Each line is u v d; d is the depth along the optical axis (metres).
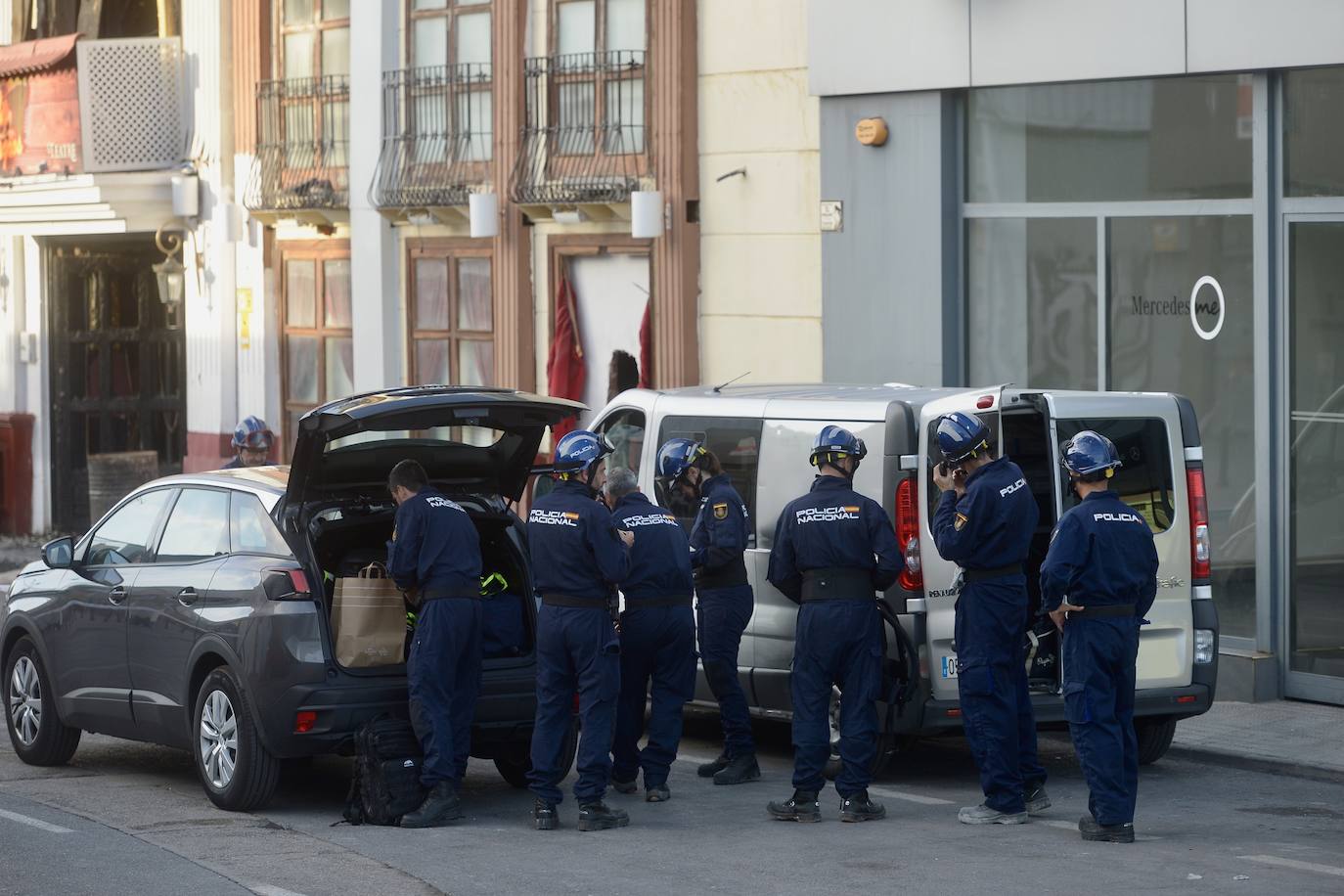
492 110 21.97
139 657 12.27
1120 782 10.41
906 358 18.05
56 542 13.23
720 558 12.09
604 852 10.30
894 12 17.73
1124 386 16.69
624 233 20.67
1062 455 12.07
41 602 13.27
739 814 11.44
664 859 10.09
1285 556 15.29
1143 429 12.44
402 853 10.27
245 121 25.44
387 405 11.38
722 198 19.70
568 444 11.18
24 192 26.89
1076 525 10.36
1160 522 12.41
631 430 14.01
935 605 11.91
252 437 16.77
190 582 11.88
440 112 22.70
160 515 12.63
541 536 11.12
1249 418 15.67
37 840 10.56
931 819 11.21
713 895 9.21
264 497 11.82
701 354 20.05
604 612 11.09
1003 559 10.88
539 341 21.83
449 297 22.86
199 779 13.02
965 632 10.95
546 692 11.12
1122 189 16.59
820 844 10.46
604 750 11.00
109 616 12.55
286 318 25.34
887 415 11.94
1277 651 15.36
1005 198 17.50
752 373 19.53
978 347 17.81
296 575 11.25
